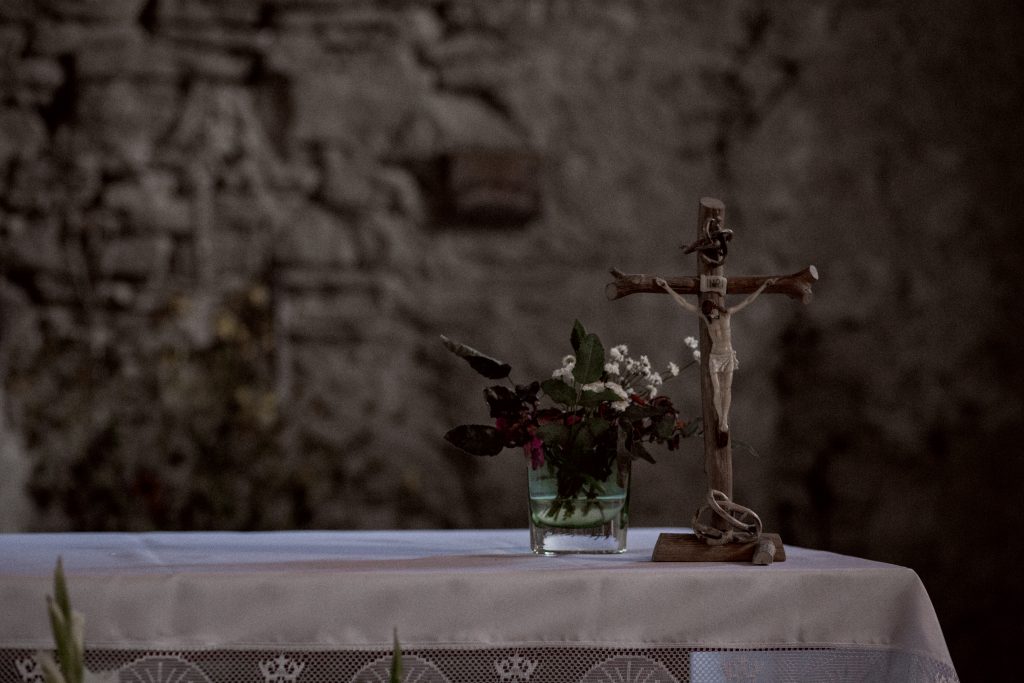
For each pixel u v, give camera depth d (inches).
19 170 212.1
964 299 225.6
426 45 223.5
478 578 69.9
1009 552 221.5
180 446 202.1
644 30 227.8
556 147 224.2
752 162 226.7
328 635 68.5
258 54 220.1
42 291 210.7
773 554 78.1
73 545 91.8
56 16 215.0
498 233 222.8
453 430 82.5
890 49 228.4
